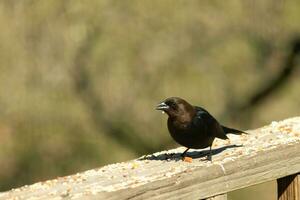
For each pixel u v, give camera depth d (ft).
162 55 54.03
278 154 16.47
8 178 57.36
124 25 52.54
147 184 14.03
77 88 53.11
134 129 56.49
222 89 56.08
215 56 54.95
